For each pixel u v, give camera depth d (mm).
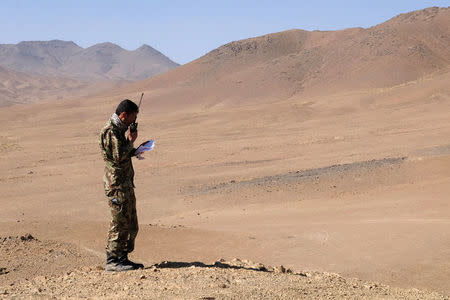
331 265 12398
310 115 79562
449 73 94375
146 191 29969
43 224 15000
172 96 159500
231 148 48906
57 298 5270
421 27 183000
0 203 27766
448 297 6312
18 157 48594
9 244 10883
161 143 56031
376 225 17016
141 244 13164
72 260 9953
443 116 61750
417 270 11750
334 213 21156
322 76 160500
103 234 13672
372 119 66438
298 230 16688
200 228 17359
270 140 53938
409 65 152750
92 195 29391
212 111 92812
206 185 30891
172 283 5633
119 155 6203
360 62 162250
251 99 151000
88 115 111125
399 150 39312
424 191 24109
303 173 32312
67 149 53938
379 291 6238
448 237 14570
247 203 25359
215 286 5453
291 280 6141
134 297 5102
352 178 29203
